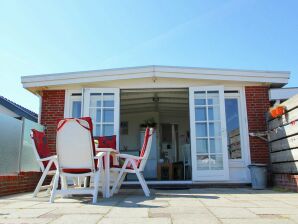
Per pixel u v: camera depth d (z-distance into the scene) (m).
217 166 6.89
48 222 2.44
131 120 12.58
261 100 7.27
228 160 6.94
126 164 4.94
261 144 7.06
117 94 7.30
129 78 7.15
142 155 5.09
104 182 4.56
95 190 3.87
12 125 5.75
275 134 6.50
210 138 7.04
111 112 7.25
